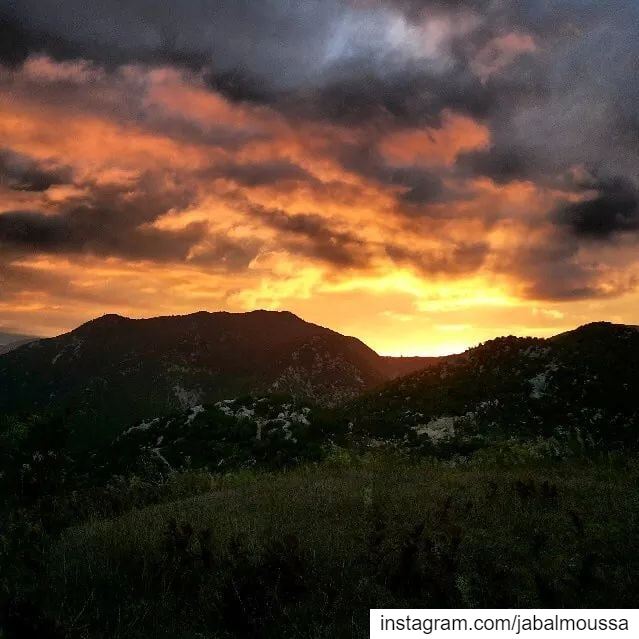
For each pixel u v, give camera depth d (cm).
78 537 780
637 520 782
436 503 946
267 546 616
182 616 485
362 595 524
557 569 604
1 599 494
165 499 1306
